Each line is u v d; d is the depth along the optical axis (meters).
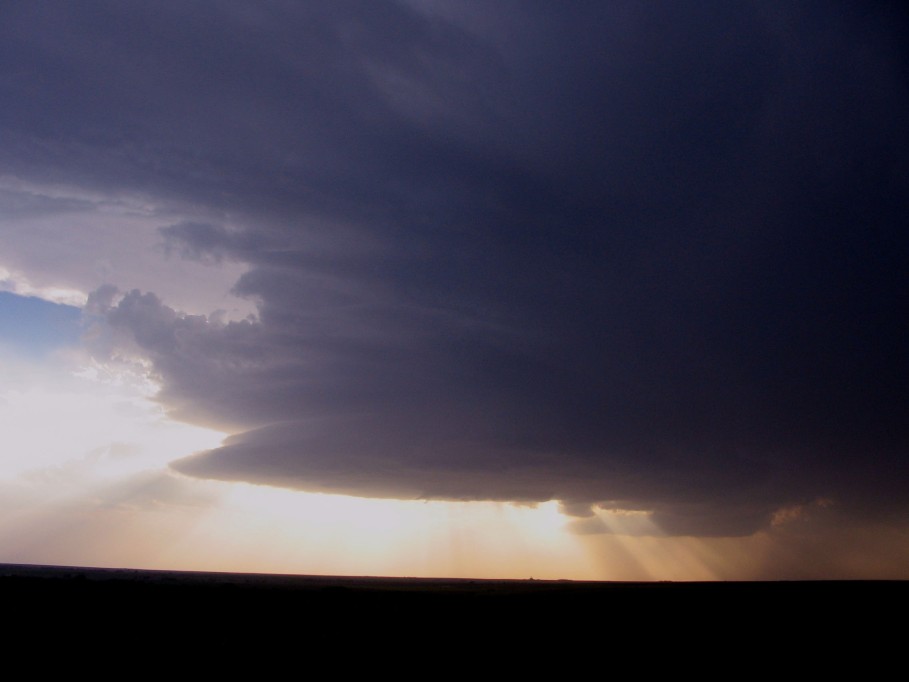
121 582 74.19
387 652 31.72
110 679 24.19
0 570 158.50
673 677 27.06
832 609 51.44
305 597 59.16
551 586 127.75
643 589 83.94
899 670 28.53
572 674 27.62
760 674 27.70
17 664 26.02
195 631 35.66
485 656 31.44
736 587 83.06
